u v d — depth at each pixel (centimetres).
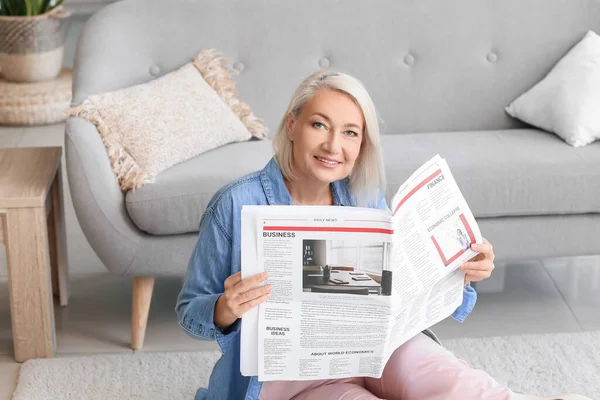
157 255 250
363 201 173
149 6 295
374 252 145
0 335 261
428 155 272
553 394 229
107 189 248
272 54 299
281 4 299
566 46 311
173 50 295
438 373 161
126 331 263
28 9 420
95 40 288
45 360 243
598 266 304
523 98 304
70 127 257
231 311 148
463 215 159
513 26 308
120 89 279
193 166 261
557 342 253
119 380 235
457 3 306
